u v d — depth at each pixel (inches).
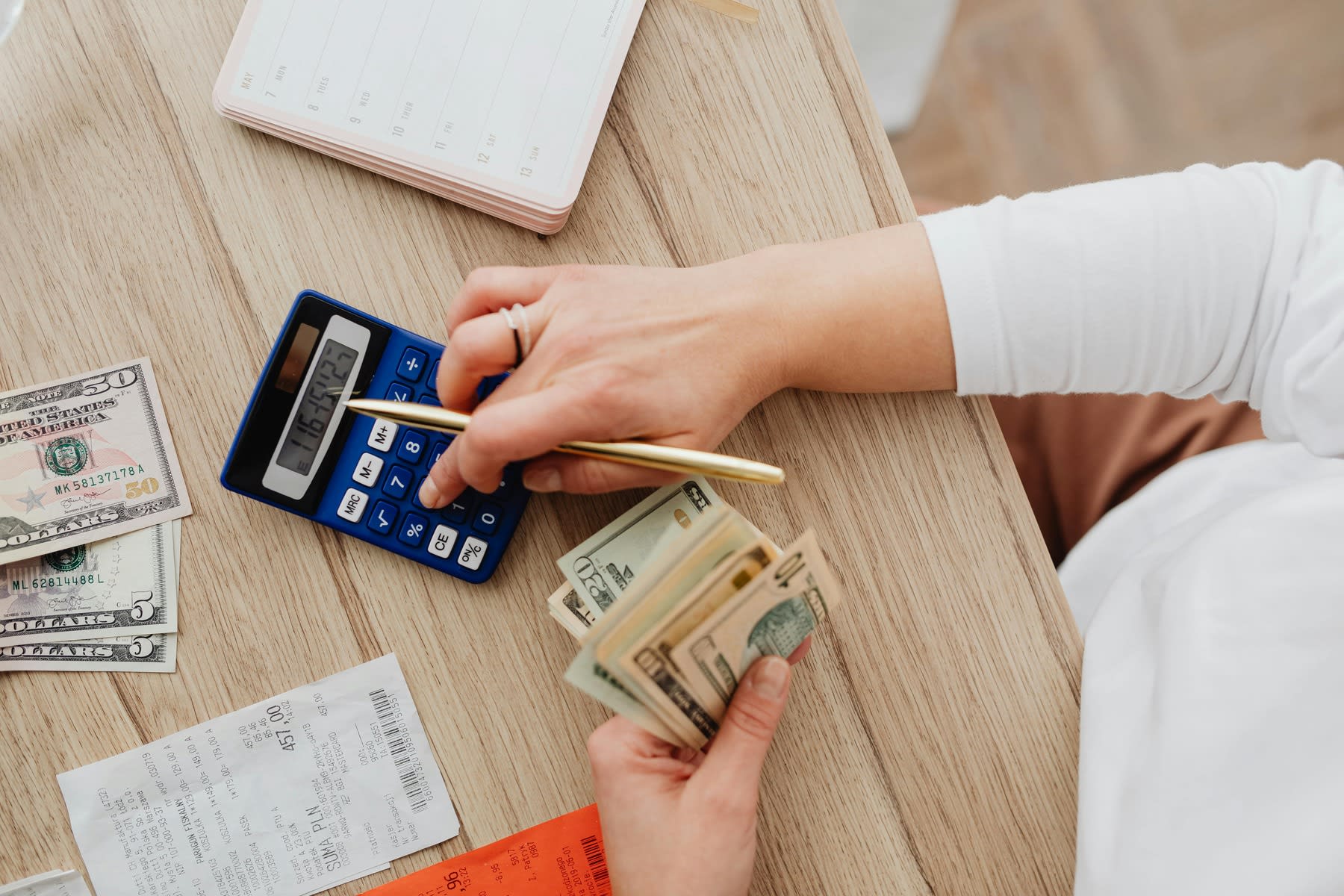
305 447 22.1
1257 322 21.5
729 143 23.5
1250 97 49.6
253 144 22.8
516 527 23.0
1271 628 20.4
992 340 21.8
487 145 22.5
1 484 22.3
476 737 22.8
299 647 22.6
